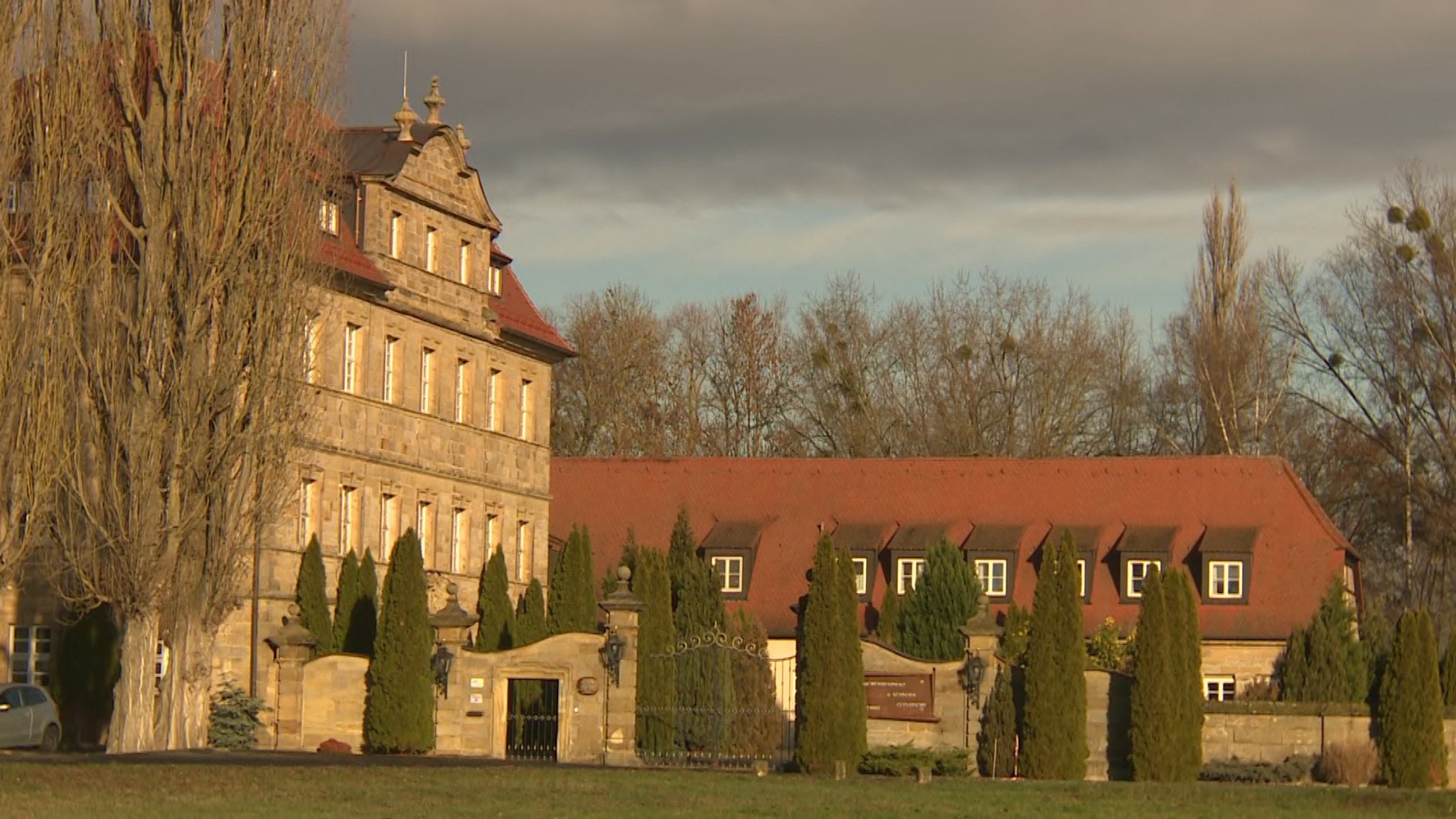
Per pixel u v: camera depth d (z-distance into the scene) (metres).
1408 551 105.75
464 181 84.62
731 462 96.00
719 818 40.09
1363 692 74.81
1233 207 114.44
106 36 59.16
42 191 57.72
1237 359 111.81
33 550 63.22
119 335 59.00
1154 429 123.06
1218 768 58.16
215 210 59.53
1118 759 58.97
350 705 63.22
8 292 57.47
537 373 91.31
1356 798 48.06
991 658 59.28
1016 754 58.62
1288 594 85.19
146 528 58.59
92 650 70.56
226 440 59.75
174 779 46.31
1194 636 59.00
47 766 49.91
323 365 74.50
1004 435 120.88
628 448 126.81
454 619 61.72
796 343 128.00
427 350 82.31
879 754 57.12
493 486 86.81
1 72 57.06
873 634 83.00
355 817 38.91
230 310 59.69
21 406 57.44
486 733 61.41
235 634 70.69
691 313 130.75
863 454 121.44
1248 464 90.50
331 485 75.25
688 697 62.22
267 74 60.53
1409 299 104.62
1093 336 124.44
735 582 90.56
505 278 92.06
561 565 79.25
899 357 125.50
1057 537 89.31
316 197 62.22
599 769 53.91
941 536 88.31
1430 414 106.25
